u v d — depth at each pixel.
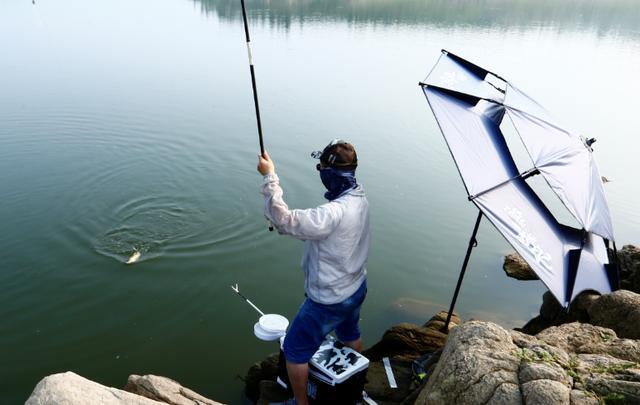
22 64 19.20
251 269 7.96
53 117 14.17
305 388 3.77
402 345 5.64
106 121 14.16
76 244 8.48
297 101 16.56
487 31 31.83
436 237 9.16
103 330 6.54
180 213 9.74
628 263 7.12
